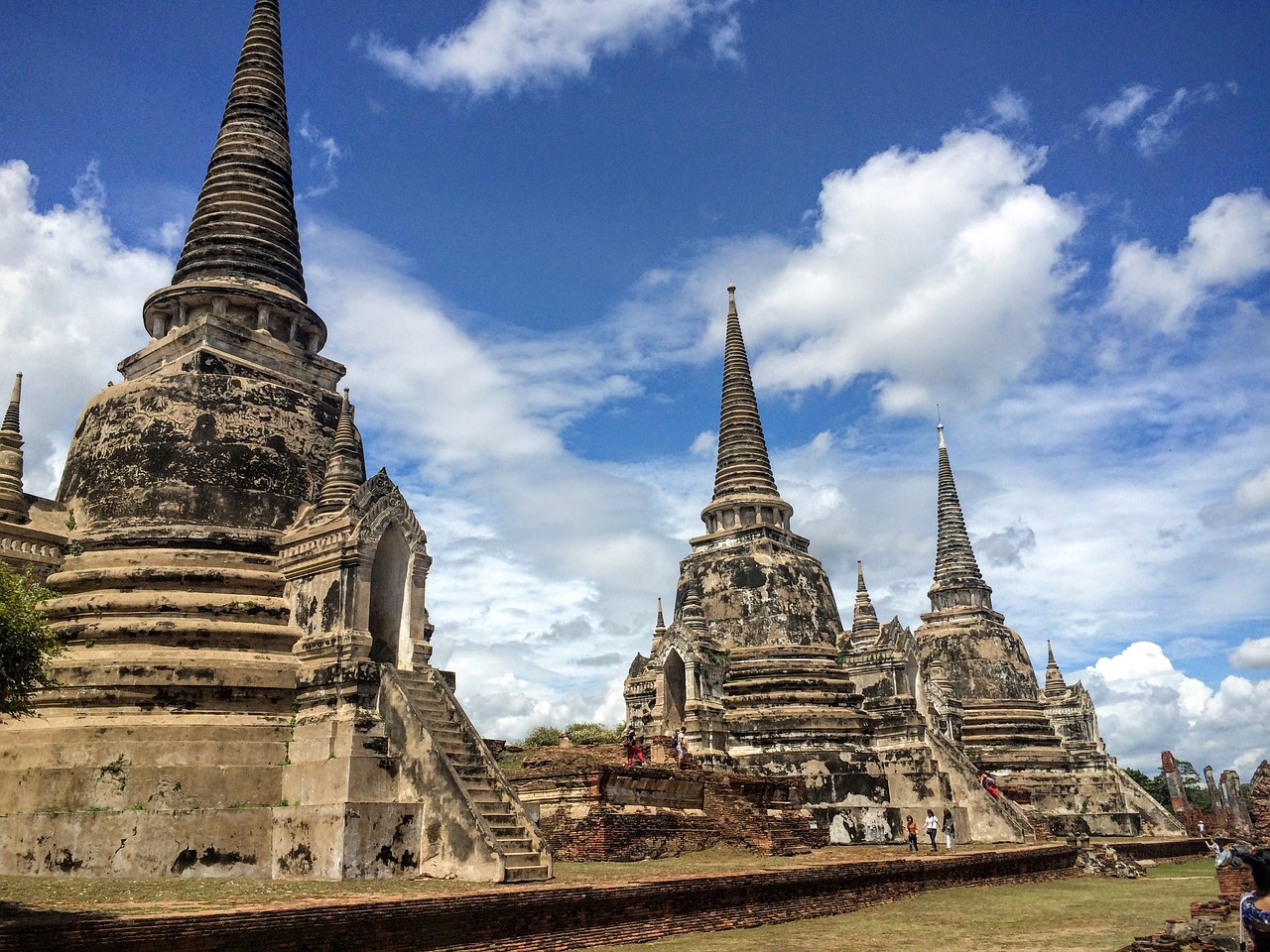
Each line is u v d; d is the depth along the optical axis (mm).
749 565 48688
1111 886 35750
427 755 24625
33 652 18219
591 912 21141
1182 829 62188
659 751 38000
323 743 25203
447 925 18734
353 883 22391
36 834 23625
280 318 34469
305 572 28328
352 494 30031
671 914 22750
